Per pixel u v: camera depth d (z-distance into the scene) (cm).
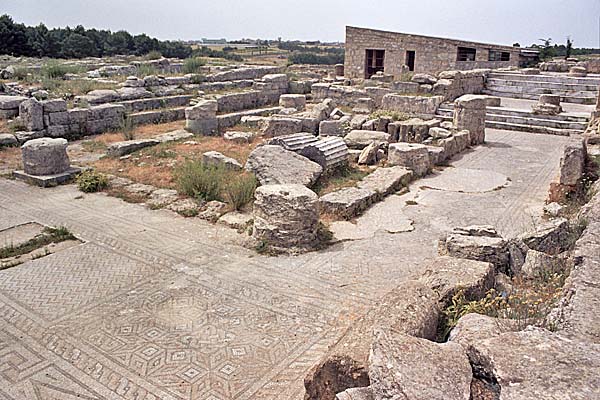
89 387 503
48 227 934
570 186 986
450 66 3216
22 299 672
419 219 987
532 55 3984
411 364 303
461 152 1578
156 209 1046
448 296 540
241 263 794
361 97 2388
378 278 743
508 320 413
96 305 661
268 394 495
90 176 1202
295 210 830
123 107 1941
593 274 472
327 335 598
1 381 511
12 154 1508
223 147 1585
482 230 770
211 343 579
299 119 1717
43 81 2120
